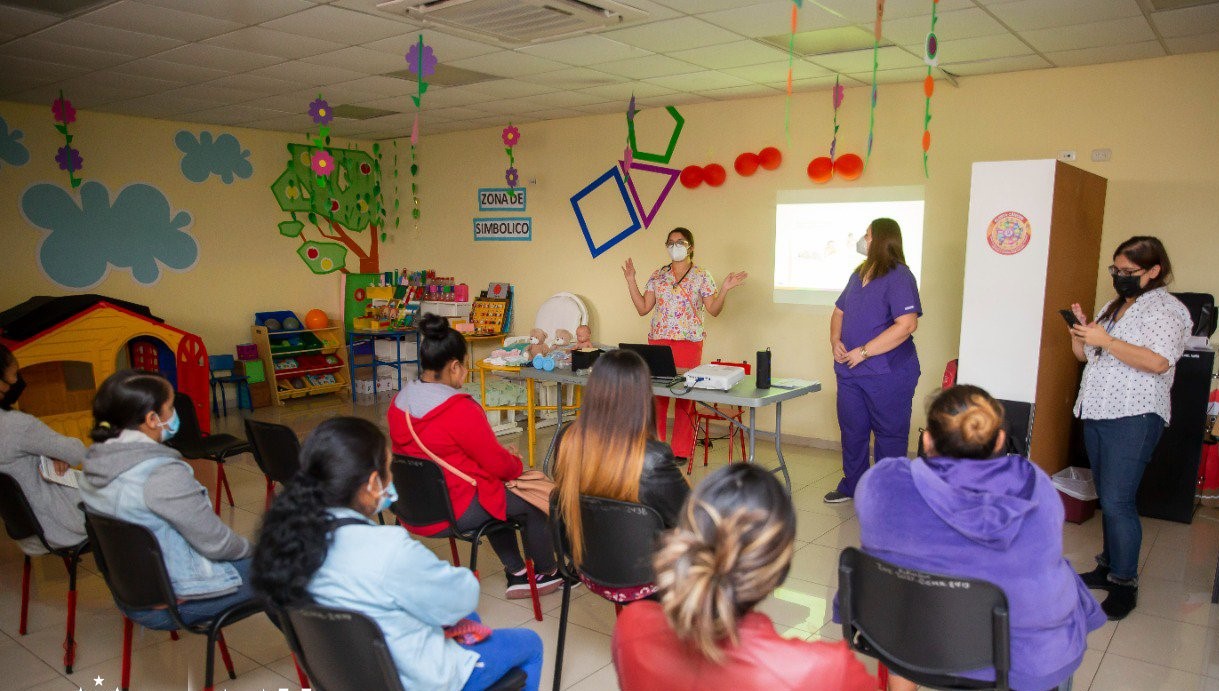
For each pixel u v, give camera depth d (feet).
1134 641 9.44
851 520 13.58
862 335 13.37
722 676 3.65
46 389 17.83
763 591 3.70
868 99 17.46
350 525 5.32
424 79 16.96
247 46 13.97
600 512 7.18
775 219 19.07
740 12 11.91
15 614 10.34
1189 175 14.08
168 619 7.28
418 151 26.43
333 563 5.24
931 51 10.52
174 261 22.38
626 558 7.23
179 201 22.35
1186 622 9.91
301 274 25.61
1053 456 13.28
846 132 17.83
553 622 10.04
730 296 20.01
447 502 9.04
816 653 3.67
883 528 5.96
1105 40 13.08
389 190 27.50
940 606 5.57
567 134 22.68
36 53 14.43
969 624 5.52
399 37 13.37
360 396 25.68
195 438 14.01
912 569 5.63
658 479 7.30
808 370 18.98
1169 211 14.32
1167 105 14.20
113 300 18.13
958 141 16.49
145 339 19.67
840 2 11.30
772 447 18.93
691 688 3.72
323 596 5.25
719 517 3.70
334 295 26.63
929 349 17.25
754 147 19.24
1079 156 15.16
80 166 18.67
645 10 11.80
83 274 20.53
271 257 24.75
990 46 13.62
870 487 6.14
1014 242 12.07
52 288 19.99
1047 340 12.24
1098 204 14.11
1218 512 14.05
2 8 11.71
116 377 7.36
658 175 20.94
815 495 15.03
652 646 3.90
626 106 20.49
